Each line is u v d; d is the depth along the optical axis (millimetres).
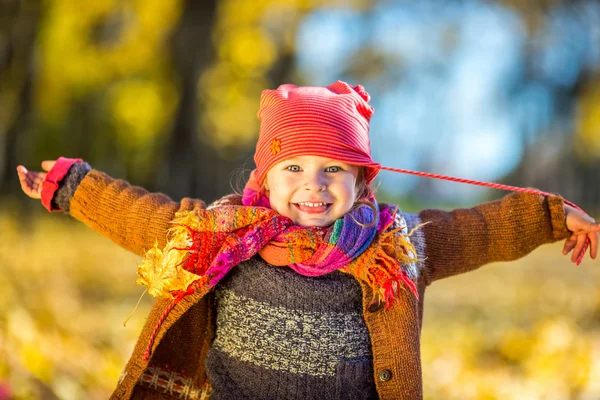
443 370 6023
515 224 3275
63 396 4602
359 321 3061
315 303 3016
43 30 17094
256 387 3033
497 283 11438
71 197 3357
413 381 3023
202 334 3234
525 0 30812
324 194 2979
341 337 3025
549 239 3334
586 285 10766
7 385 4375
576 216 3309
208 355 3168
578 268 13617
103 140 20859
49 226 15961
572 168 32688
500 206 3326
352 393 3025
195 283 2969
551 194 3336
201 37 19406
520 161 34438
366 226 2996
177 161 19906
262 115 3137
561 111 32344
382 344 3027
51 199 3379
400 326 3035
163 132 21000
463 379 5812
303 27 21891
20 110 17062
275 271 3027
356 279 3041
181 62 19516
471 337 7180
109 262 11992
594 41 30406
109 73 19969
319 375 3014
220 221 3004
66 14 18078
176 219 3055
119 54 19594
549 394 5445
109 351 5926
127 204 3285
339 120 2996
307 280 3012
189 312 3203
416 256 3021
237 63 20766
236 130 21922
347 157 2963
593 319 7980
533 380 5738
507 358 6520
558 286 10742
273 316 3025
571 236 3359
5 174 17344
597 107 31156
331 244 2945
